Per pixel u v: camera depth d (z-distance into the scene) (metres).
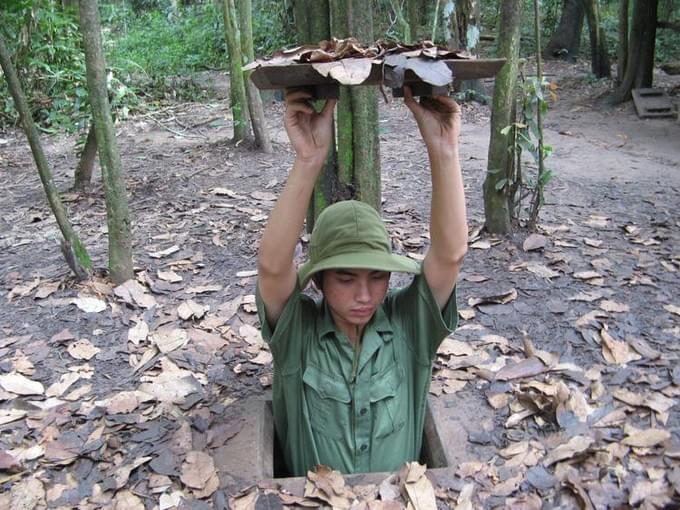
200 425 2.26
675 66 11.65
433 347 2.03
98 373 2.69
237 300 3.26
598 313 2.96
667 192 4.98
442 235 1.84
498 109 3.76
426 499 1.86
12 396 2.51
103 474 2.06
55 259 3.94
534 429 2.19
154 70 12.27
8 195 5.57
